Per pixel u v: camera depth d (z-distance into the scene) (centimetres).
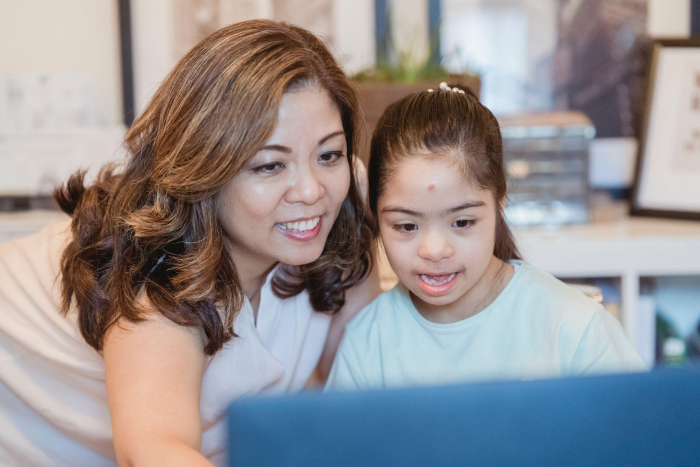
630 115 190
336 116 83
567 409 32
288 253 85
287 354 103
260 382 98
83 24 185
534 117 177
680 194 183
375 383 101
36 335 100
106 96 186
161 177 84
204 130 78
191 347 82
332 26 183
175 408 72
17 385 103
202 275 82
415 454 31
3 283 107
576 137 173
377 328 103
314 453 31
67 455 106
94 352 97
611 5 186
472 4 185
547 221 175
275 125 76
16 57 186
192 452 61
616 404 32
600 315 91
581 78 188
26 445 106
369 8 183
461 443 31
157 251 87
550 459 32
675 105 184
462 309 98
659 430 32
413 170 86
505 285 97
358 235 102
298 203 80
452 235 87
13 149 176
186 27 184
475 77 160
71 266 90
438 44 183
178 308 80
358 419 31
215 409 96
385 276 126
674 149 184
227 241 91
